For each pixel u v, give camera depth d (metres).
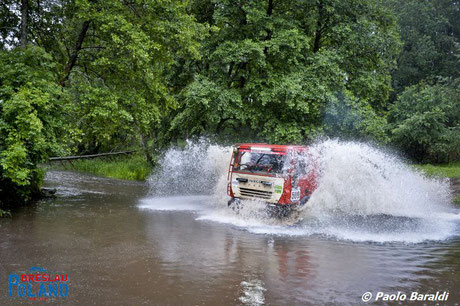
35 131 9.59
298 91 16.84
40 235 7.70
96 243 7.20
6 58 10.67
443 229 9.50
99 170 24.56
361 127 19.20
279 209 10.00
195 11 20.48
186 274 5.55
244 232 8.54
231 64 20.16
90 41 14.89
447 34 48.28
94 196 13.90
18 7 13.64
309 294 4.91
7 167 9.12
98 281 5.20
